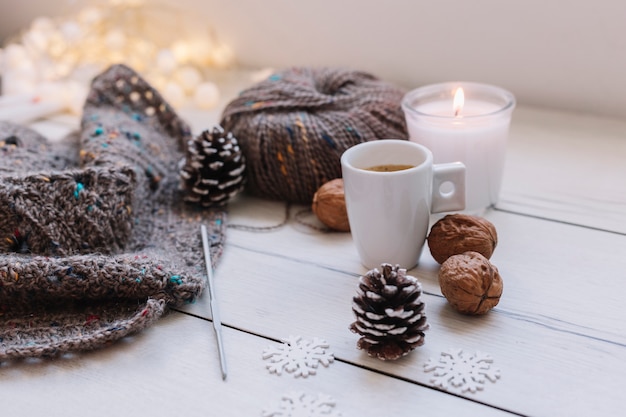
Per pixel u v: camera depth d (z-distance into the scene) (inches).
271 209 29.6
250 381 21.9
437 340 23.0
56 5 43.3
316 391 21.6
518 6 34.0
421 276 25.6
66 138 32.0
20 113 35.5
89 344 22.7
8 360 22.7
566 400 21.0
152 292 23.9
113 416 21.1
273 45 39.8
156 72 37.6
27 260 23.7
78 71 37.3
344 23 37.6
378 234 24.9
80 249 25.3
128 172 26.4
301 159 28.5
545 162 31.4
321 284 25.4
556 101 35.3
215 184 28.3
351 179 24.4
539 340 22.8
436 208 25.8
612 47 33.2
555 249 26.4
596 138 32.9
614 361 22.0
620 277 25.0
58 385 22.0
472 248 24.7
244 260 26.6
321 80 30.7
